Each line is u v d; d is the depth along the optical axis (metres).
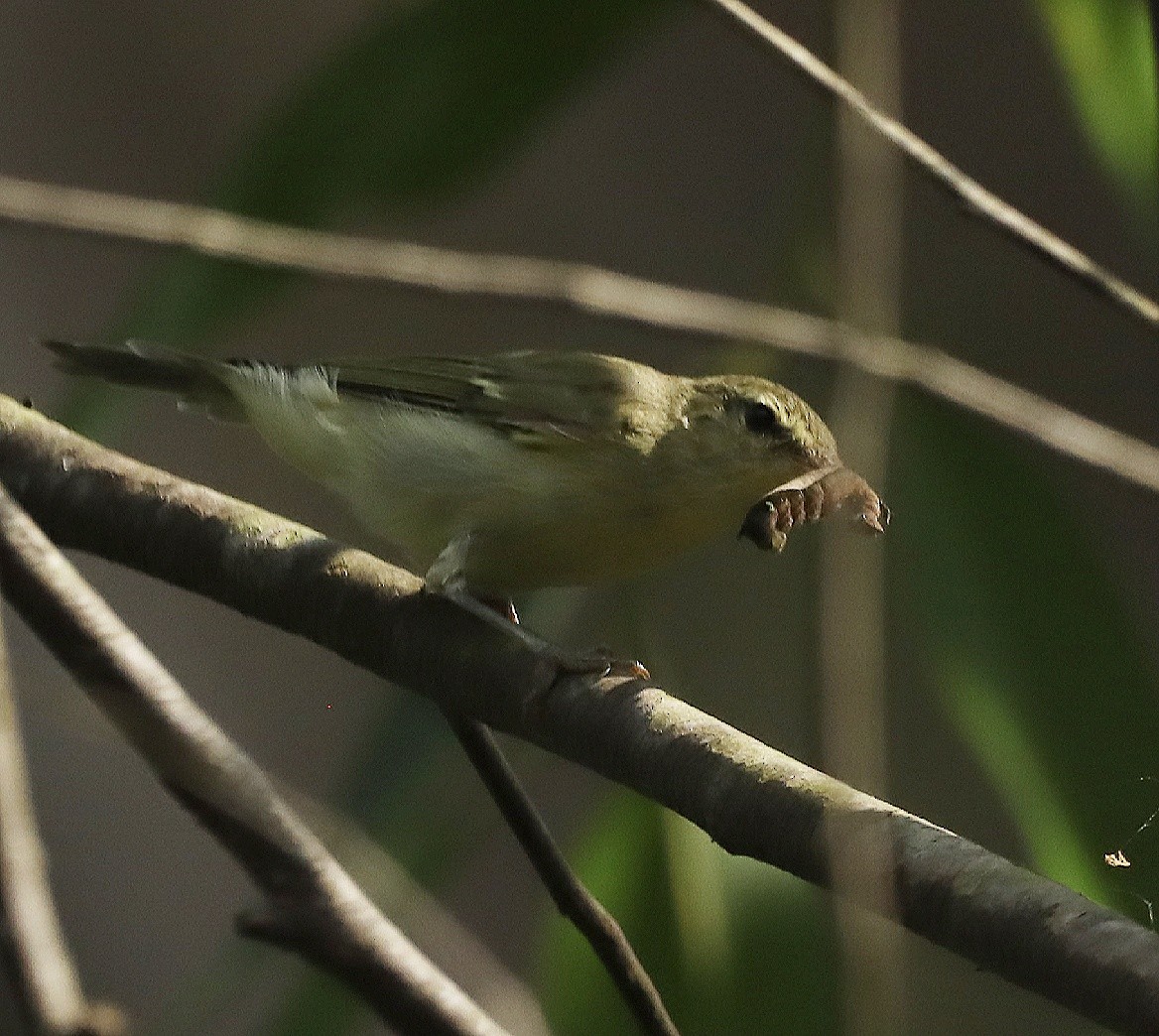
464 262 8.39
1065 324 12.80
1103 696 8.38
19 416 8.09
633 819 8.45
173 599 15.43
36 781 13.62
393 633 7.17
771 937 8.35
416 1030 4.93
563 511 8.94
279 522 7.65
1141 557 13.15
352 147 8.85
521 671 6.73
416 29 8.70
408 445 9.11
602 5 8.62
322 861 5.04
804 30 13.91
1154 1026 4.71
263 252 8.24
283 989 11.00
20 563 5.81
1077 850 8.12
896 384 8.22
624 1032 8.19
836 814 5.51
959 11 14.22
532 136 8.98
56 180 15.66
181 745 5.14
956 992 11.53
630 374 9.29
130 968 13.22
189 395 9.80
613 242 14.73
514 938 14.70
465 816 8.65
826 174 8.25
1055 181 13.84
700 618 9.71
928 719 10.83
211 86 16.23
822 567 4.94
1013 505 8.60
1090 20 7.99
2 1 15.91
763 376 9.66
